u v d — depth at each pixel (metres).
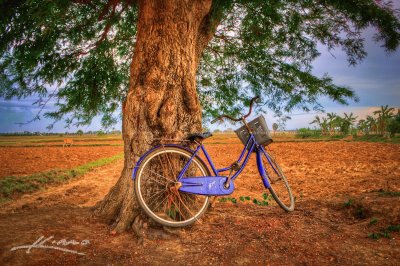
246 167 16.44
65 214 4.61
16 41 5.23
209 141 59.81
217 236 3.74
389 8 5.57
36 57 5.94
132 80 4.50
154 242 3.62
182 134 4.29
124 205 4.11
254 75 8.03
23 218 4.42
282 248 3.38
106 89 7.67
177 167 4.20
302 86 7.68
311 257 3.17
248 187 10.29
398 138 43.75
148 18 4.45
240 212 4.77
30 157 26.34
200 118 4.51
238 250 3.37
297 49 7.61
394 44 5.71
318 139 57.59
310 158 20.67
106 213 4.30
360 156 20.61
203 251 3.38
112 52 7.55
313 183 10.72
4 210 7.29
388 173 12.15
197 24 4.70
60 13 4.46
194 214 4.16
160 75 4.27
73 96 7.41
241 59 7.98
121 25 7.29
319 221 4.28
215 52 8.14
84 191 10.32
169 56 4.30
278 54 7.84
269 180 4.88
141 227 3.86
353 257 3.13
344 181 10.68
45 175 12.72
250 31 7.26
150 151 3.87
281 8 6.60
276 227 3.99
